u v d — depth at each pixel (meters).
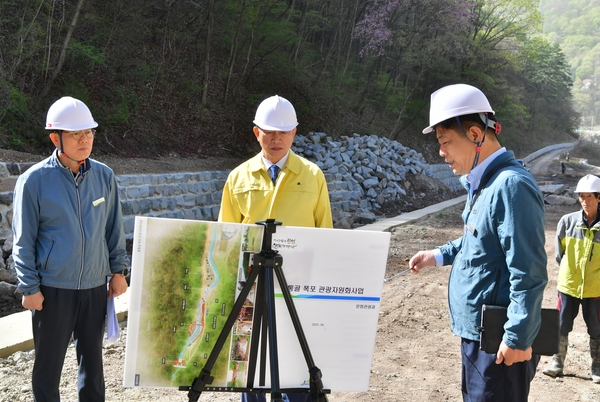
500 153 2.35
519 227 2.14
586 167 53.88
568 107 85.88
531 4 33.03
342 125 22.75
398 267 8.74
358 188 16.09
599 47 195.38
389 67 29.11
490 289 2.30
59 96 12.11
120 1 14.30
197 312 2.22
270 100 3.04
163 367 2.22
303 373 2.38
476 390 2.37
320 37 26.47
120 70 14.44
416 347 5.32
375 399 4.11
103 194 3.05
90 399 3.09
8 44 11.51
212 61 18.70
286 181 3.07
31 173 2.86
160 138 14.21
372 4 25.62
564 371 4.96
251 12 18.19
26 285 2.79
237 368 2.29
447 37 26.56
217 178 12.27
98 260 3.02
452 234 12.26
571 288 4.68
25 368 4.19
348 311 2.36
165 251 2.16
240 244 2.22
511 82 48.81
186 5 17.41
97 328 3.05
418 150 27.41
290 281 2.30
